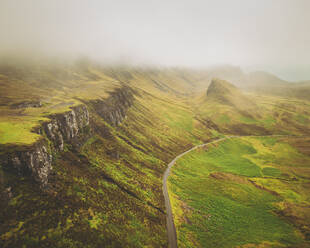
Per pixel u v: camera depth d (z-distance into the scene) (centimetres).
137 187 9700
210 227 8219
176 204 9750
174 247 6944
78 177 7475
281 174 14475
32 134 6512
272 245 7106
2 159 5081
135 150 14738
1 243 3994
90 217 5997
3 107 10106
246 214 9244
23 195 5009
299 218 8644
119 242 5812
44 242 4469
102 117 15862
